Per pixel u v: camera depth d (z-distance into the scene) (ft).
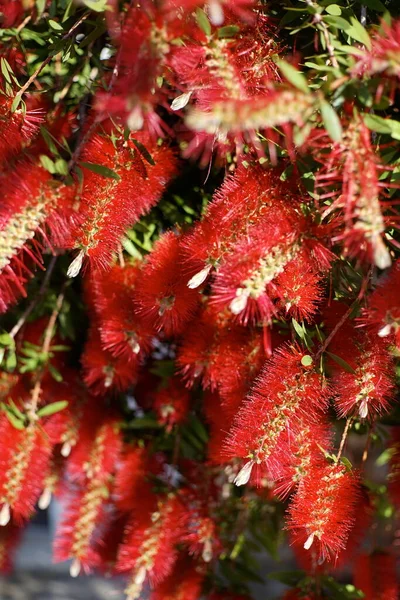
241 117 2.59
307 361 2.96
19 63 3.34
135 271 3.30
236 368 3.19
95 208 2.99
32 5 3.07
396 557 3.53
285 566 5.70
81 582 7.11
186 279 3.08
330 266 2.97
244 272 2.85
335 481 2.99
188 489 3.60
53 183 2.91
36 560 7.47
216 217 2.98
